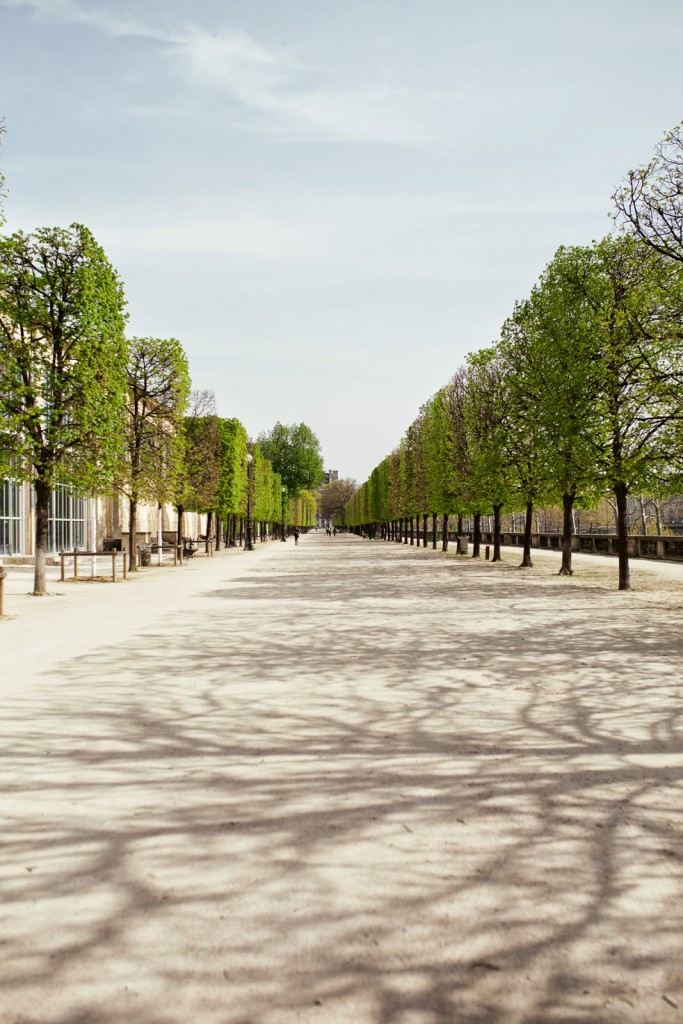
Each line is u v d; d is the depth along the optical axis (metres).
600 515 84.25
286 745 5.69
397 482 69.88
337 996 2.62
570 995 2.63
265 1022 2.48
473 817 4.25
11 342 18.31
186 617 14.08
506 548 54.09
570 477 20.42
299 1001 2.59
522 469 27.33
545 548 49.78
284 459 114.69
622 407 18.77
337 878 3.50
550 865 3.63
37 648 10.45
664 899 3.30
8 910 3.22
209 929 3.06
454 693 7.44
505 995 2.62
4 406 18.28
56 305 19.16
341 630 12.06
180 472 30.83
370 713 6.66
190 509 41.53
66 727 6.22
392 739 5.84
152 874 3.55
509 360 27.31
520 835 4.00
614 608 15.13
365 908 3.22
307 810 4.36
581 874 3.54
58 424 19.11
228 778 4.94
